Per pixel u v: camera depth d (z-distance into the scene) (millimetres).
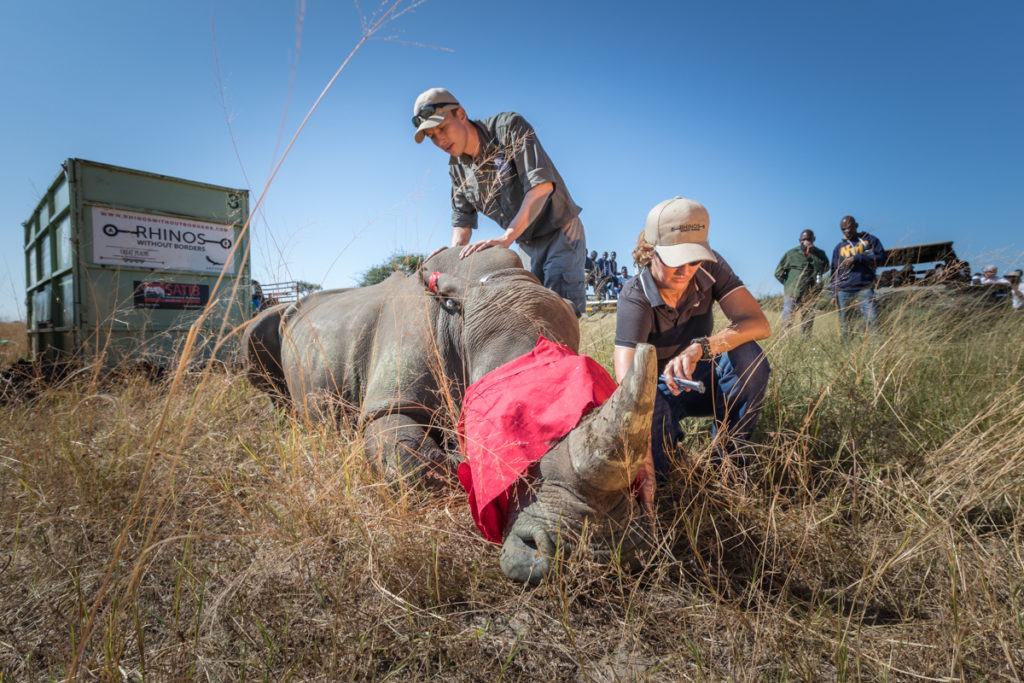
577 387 2000
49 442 2947
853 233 7004
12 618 1902
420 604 1955
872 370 3490
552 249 3834
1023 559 2033
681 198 2611
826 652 1704
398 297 3119
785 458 2639
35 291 8867
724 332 2676
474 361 2443
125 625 1784
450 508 2359
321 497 2223
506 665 1637
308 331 3686
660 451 2688
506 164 3469
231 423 3256
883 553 2184
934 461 2691
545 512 1865
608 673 1666
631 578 1918
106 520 2391
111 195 6902
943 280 4660
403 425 2629
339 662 1675
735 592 2010
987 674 1608
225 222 7781
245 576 1912
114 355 6410
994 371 3961
